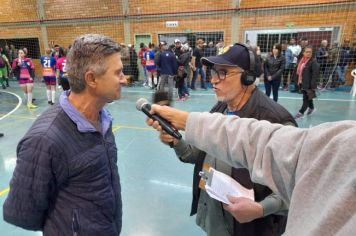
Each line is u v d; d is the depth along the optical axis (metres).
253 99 1.30
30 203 1.08
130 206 2.84
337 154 0.43
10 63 12.45
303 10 9.32
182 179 3.37
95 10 11.95
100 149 1.21
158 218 2.64
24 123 5.88
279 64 6.30
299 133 0.55
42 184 1.06
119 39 12.00
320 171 0.46
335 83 9.14
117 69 1.14
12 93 9.84
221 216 1.32
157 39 11.48
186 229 2.49
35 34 13.16
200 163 1.43
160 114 0.92
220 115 0.77
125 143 4.58
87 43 1.09
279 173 0.57
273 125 0.64
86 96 1.17
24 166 1.06
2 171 3.62
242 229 1.28
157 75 9.57
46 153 1.05
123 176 3.45
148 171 3.58
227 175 1.22
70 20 12.38
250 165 0.63
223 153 0.70
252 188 1.21
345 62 8.88
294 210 0.48
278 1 9.58
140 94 8.95
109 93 1.15
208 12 10.50
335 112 6.30
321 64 8.91
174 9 10.93
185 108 6.98
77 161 1.12
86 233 1.17
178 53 9.16
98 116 1.30
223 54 1.34
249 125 0.67
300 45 9.02
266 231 1.27
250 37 10.26
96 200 1.19
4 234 2.47
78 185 1.15
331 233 0.40
